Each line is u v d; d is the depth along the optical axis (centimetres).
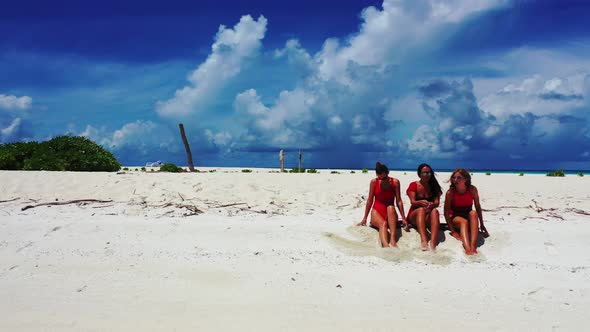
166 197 1078
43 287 543
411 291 539
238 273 596
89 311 477
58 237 746
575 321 459
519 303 505
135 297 515
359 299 514
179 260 646
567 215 933
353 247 710
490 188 1187
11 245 704
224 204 1033
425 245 691
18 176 1232
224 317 464
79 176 1252
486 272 607
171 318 461
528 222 861
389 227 737
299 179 1298
